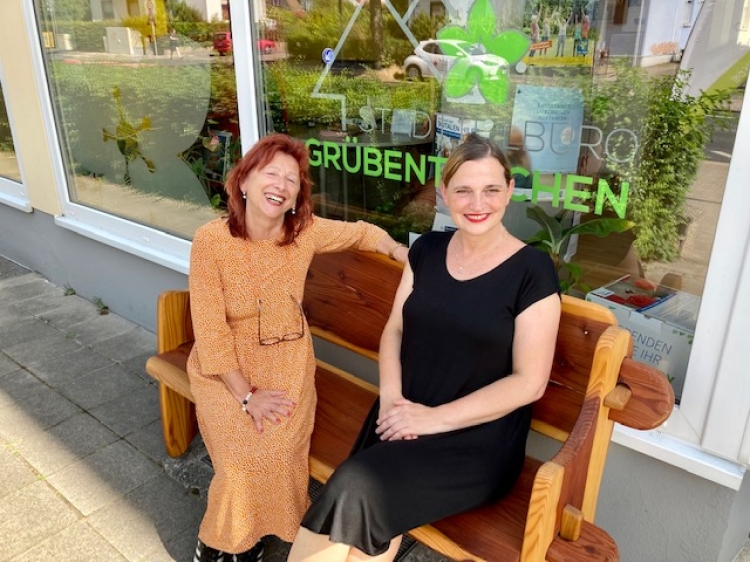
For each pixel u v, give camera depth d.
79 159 4.06
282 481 1.95
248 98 2.92
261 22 2.79
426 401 1.81
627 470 2.01
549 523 1.45
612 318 1.74
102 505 2.39
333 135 2.72
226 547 1.96
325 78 2.66
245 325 2.11
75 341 3.72
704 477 1.81
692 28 1.74
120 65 3.60
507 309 1.70
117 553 2.17
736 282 1.68
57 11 3.79
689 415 1.85
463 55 2.25
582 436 1.53
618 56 1.92
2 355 3.55
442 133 2.38
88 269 4.19
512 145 2.21
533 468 1.90
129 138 3.71
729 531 1.92
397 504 1.58
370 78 2.52
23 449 2.71
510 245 1.76
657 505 1.97
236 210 2.03
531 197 2.21
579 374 1.82
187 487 2.49
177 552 2.17
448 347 1.76
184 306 2.58
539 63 2.09
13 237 4.92
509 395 1.67
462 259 1.81
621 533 2.09
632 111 1.93
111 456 2.67
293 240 2.09
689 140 1.81
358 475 1.59
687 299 1.88
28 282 4.64
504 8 2.12
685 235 1.86
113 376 3.31
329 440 2.10
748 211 1.63
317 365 2.51
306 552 1.65
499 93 2.20
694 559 1.95
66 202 4.18
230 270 2.04
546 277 1.68
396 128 2.50
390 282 2.25
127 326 3.92
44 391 3.17
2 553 2.16
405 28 2.37
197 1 3.08
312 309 2.53
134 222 3.79
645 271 1.97
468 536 1.62
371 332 2.35
